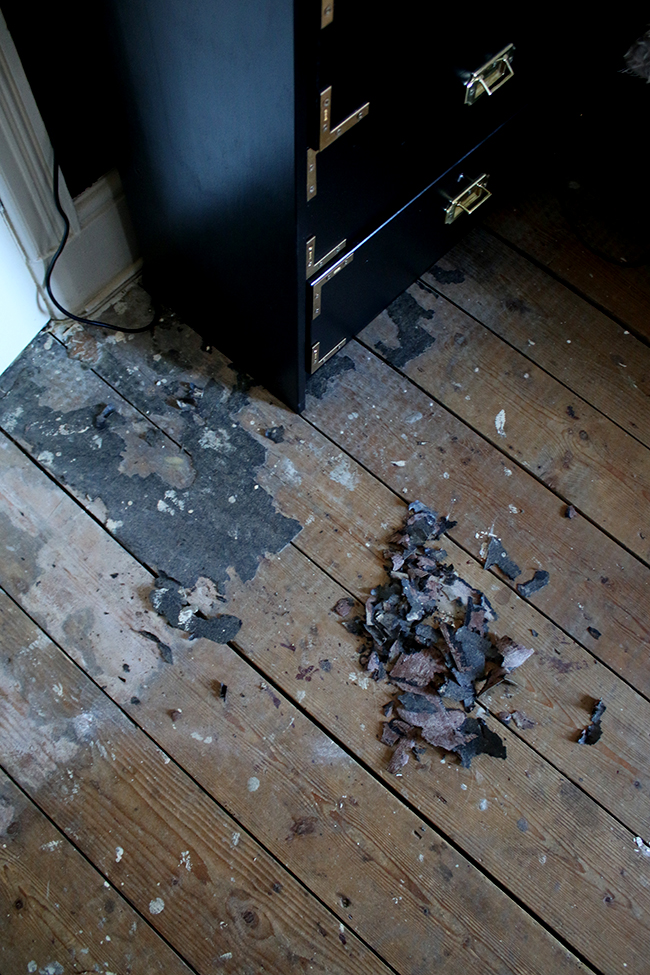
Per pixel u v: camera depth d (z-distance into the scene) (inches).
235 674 45.1
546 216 60.0
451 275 57.6
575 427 53.2
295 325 44.2
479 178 51.7
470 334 55.7
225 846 41.4
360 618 46.6
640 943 40.5
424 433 52.4
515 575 48.4
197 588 47.0
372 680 45.2
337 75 31.5
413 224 48.8
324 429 52.1
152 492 49.4
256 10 28.5
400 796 42.9
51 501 48.8
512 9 39.3
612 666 46.5
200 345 54.2
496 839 42.2
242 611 46.6
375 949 39.7
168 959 39.0
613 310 57.2
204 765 43.0
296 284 41.0
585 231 59.6
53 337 53.5
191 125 37.2
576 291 57.7
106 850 41.1
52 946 39.1
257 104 32.5
